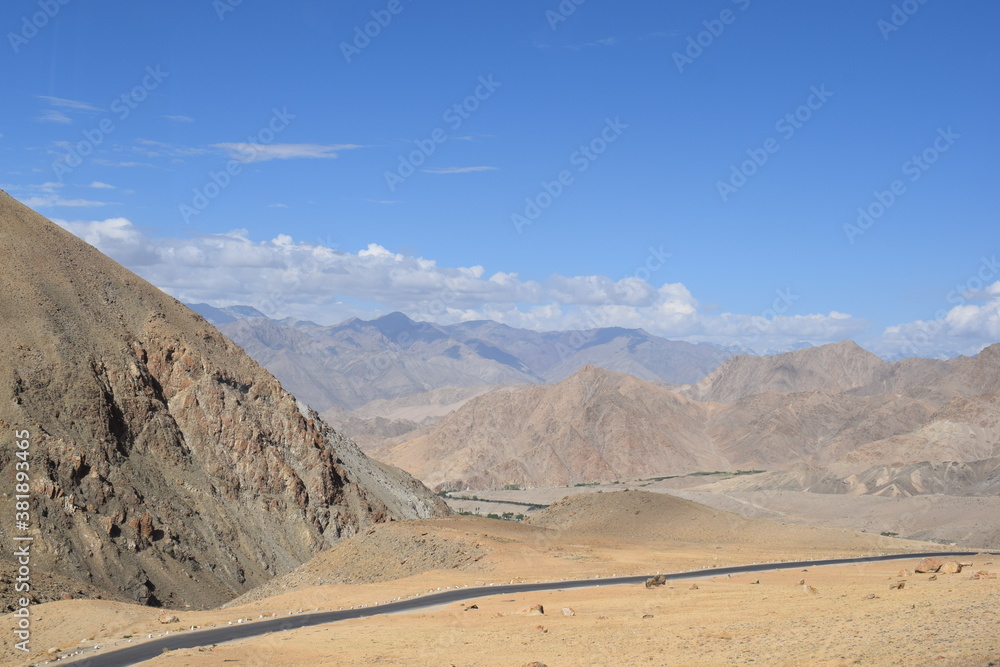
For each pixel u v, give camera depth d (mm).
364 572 97500
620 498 161000
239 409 139000
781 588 69188
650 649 44562
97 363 124250
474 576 88000
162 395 134875
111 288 142000
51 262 136125
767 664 37375
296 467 142750
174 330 141625
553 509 166750
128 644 61562
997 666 30438
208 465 130125
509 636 53000
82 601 74812
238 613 74188
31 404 109438
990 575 58031
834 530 143125
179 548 110812
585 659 44031
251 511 129500
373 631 58875
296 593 83875
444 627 58938
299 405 170375
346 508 143875
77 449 107688
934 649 34406
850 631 41094
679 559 104250
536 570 90750
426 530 104812
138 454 120875
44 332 120500
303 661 50188
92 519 103562
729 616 53062
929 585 56312
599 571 90688
